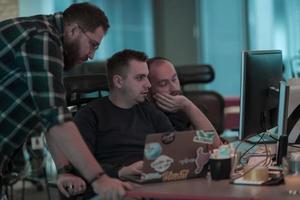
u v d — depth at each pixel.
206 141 2.13
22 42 2.03
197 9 7.72
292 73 7.20
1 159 2.15
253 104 2.42
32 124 2.13
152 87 2.83
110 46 7.41
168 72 2.82
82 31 2.14
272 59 2.56
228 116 5.11
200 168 2.13
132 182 2.09
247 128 2.44
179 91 2.88
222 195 1.84
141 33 7.63
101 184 1.96
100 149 2.54
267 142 2.93
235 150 2.30
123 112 2.60
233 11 7.78
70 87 2.88
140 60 2.58
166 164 2.06
